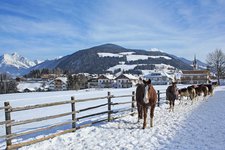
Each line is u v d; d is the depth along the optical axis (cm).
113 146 775
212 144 789
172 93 1569
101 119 1177
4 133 1146
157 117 1316
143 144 796
